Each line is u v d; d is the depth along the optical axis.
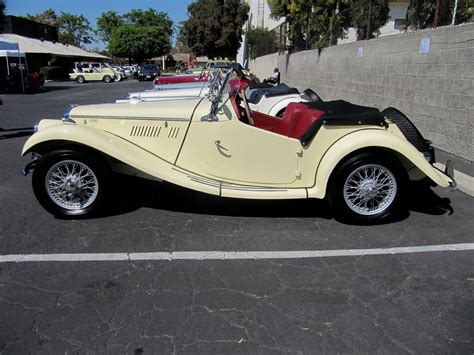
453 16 7.31
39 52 34.66
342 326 2.76
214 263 3.60
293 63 18.59
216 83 4.75
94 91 25.52
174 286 3.23
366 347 2.56
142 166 4.32
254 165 4.43
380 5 11.06
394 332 2.70
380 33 11.37
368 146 4.12
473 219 4.60
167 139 4.51
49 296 3.10
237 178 4.50
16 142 8.92
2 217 4.59
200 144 4.46
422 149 4.55
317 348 2.55
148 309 2.94
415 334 2.68
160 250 3.83
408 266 3.57
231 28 38.59
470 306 2.99
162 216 4.63
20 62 24.02
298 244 3.97
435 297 3.11
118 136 4.62
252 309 2.94
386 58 9.24
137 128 4.56
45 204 4.41
